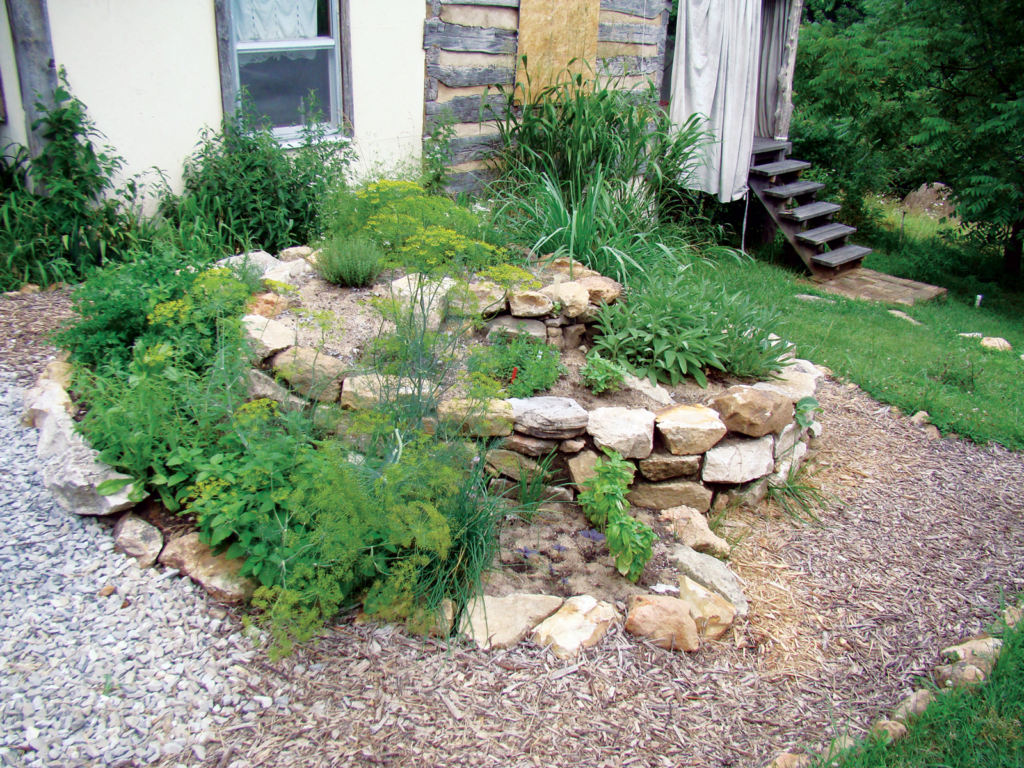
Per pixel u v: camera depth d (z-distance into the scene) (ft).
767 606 10.30
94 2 15.23
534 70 22.99
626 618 9.30
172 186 17.30
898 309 24.97
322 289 14.33
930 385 17.70
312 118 18.67
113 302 11.58
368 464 9.43
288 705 7.77
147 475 9.77
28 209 15.48
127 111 16.25
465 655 8.61
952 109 29.99
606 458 11.53
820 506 12.94
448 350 12.23
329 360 11.62
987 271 32.09
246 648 8.30
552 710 8.07
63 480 9.31
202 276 10.82
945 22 29.22
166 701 7.55
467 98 21.93
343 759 7.27
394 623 8.93
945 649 9.68
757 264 28.14
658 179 21.72
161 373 10.59
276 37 18.33
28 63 14.71
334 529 8.19
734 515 12.39
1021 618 10.27
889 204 41.78
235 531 8.74
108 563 8.97
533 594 9.55
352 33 18.97
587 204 16.61
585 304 13.62
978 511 13.20
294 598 7.85
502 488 11.37
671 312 13.82
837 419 16.34
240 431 9.28
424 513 8.84
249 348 10.84
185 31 16.63
